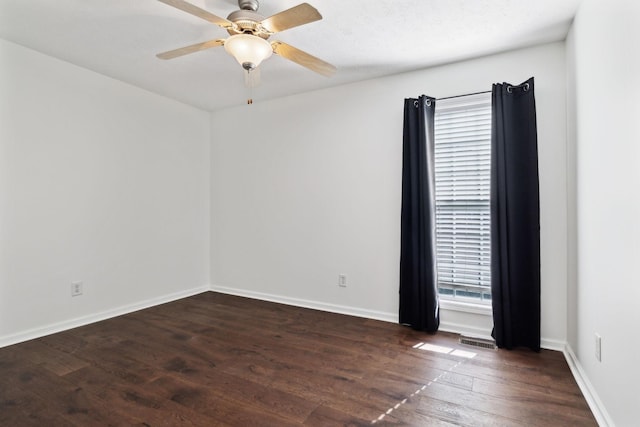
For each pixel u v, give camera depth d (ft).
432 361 7.63
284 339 8.95
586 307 6.43
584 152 6.52
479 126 9.21
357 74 10.27
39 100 9.00
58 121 9.41
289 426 5.37
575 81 7.14
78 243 9.89
